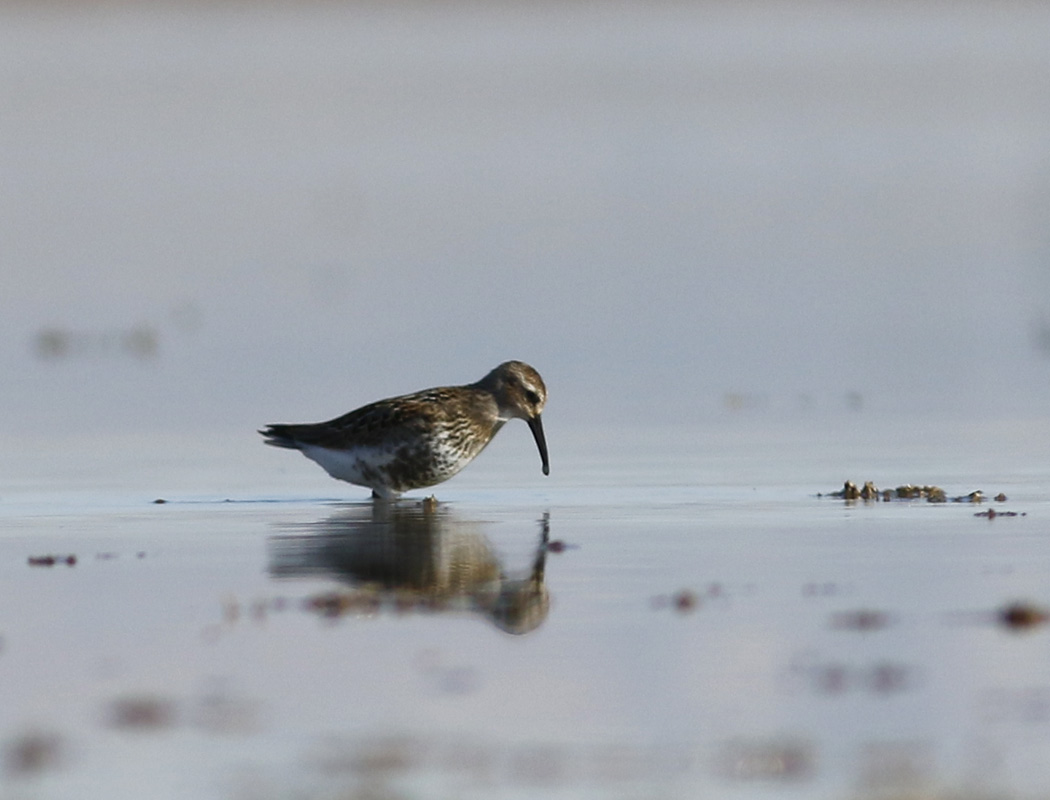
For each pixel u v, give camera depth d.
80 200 41.00
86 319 26.98
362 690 8.79
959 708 8.44
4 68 66.38
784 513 13.70
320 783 7.51
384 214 39.22
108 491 15.25
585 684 8.86
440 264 32.59
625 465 16.41
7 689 8.83
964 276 30.28
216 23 83.25
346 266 32.47
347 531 13.18
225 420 19.20
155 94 61.03
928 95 60.97
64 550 12.39
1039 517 13.27
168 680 8.98
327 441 15.02
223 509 14.33
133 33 77.94
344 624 10.07
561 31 84.00
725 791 7.43
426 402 14.82
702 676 8.95
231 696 8.70
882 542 12.32
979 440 17.50
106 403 20.36
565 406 20.16
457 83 65.31
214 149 50.31
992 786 7.44
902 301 27.91
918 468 15.92
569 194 42.16
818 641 9.57
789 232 35.97
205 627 10.01
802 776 7.59
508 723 8.28
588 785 7.49
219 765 7.74
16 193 42.00
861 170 45.75
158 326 26.31
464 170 46.69
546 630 9.88
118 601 10.68
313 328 25.95
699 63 71.38
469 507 14.33
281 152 49.94
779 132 53.62
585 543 12.52
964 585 10.85
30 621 10.16
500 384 15.35
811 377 21.83
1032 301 27.42
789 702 8.55
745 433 18.20
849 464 16.22
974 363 22.55
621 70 69.38
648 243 34.81
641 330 25.52
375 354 23.61
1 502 14.67
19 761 7.78
